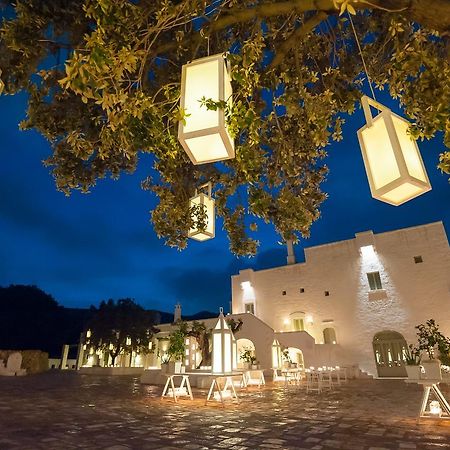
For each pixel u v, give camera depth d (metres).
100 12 2.32
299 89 3.76
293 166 4.87
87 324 34.25
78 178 5.15
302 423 7.12
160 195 4.79
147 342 30.98
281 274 26.30
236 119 2.51
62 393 12.98
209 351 16.34
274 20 3.99
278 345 22.80
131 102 2.48
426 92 2.70
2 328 43.00
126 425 6.92
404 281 21.78
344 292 23.52
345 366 21.22
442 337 15.78
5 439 5.66
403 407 9.20
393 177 1.98
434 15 2.13
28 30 3.44
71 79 2.07
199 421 7.38
